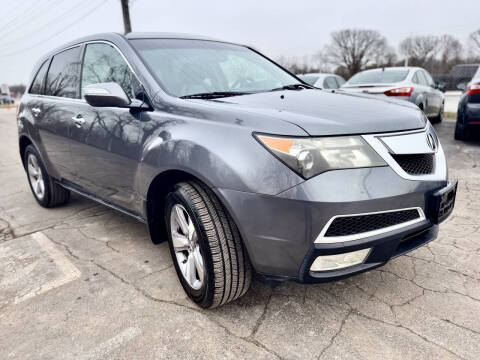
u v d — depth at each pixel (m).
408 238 1.95
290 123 1.76
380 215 1.75
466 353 1.76
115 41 2.78
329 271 1.79
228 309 2.14
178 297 2.28
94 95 2.33
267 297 2.24
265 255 1.80
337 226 1.69
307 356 1.77
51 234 3.30
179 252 2.26
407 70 7.61
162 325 2.02
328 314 2.07
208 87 2.59
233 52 3.17
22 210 4.01
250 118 1.85
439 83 8.53
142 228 3.37
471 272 2.44
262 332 1.95
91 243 3.08
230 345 1.86
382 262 1.86
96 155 2.76
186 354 1.81
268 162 1.71
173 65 2.63
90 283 2.47
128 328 2.01
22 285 2.48
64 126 3.12
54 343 1.92
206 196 1.94
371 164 1.74
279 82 3.04
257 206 1.73
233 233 1.92
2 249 3.04
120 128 2.48
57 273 2.62
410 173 1.84
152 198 2.35
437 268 2.50
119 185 2.62
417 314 2.04
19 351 1.88
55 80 3.50
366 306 2.12
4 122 16.45
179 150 2.00
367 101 2.28
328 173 1.68
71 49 3.35
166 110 2.24
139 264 2.70
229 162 1.79
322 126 1.75
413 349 1.79
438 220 1.92
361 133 1.78
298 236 1.70
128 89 2.55
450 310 2.06
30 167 4.12
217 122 1.94
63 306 2.23
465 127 5.94
